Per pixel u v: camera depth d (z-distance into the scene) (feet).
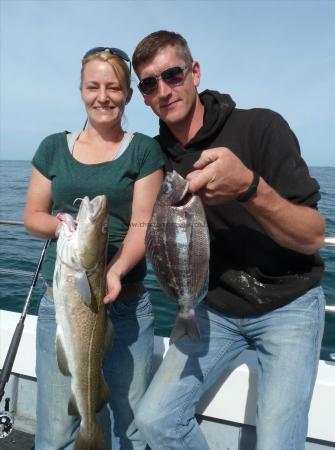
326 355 14.03
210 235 7.84
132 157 7.70
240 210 7.45
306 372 6.84
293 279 7.38
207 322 7.94
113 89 7.57
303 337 7.06
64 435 7.86
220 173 5.70
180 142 8.73
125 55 7.79
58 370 7.73
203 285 6.42
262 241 7.39
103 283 7.19
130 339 8.00
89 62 7.55
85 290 6.93
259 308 7.42
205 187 5.80
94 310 7.07
